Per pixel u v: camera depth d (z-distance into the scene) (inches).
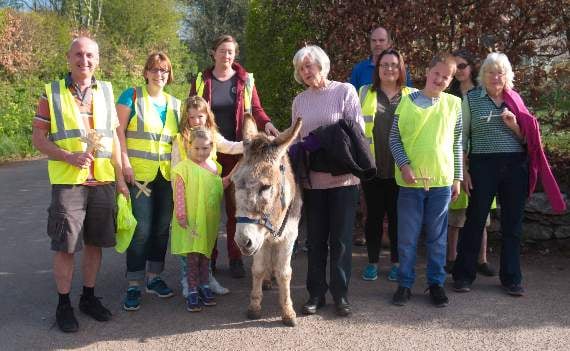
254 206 147.0
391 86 210.5
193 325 173.6
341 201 175.6
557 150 254.7
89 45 166.1
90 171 168.1
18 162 597.9
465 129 198.2
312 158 175.9
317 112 177.5
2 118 630.5
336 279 178.1
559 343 156.6
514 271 193.5
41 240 275.6
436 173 182.2
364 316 178.5
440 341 159.5
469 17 253.0
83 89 169.9
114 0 1306.6
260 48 317.1
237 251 218.5
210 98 212.4
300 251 252.5
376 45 226.5
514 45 248.7
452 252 225.9
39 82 731.4
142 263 188.2
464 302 188.9
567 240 242.4
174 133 194.7
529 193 193.5
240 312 184.1
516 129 189.2
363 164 171.2
